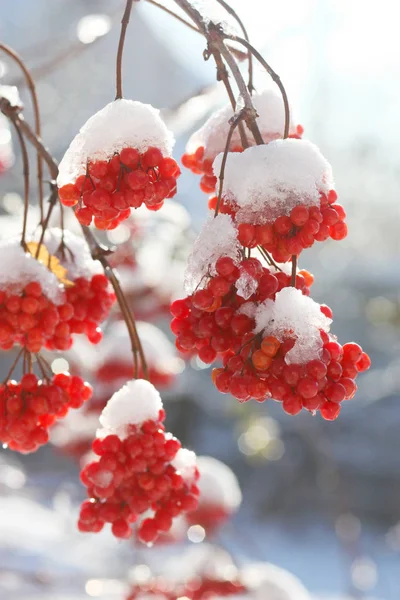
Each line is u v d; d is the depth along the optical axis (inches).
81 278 67.1
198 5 63.5
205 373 290.2
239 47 72.3
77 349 166.1
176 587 141.5
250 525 353.1
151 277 167.8
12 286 58.8
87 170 52.7
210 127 66.0
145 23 366.6
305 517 358.9
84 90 326.6
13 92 77.4
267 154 50.0
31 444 63.4
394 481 358.0
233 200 50.6
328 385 49.4
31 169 244.2
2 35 364.5
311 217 48.8
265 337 48.7
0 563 183.6
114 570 180.9
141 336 165.6
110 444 59.9
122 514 61.3
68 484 266.1
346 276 390.6
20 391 63.1
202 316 51.5
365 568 214.7
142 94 375.9
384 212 436.5
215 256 49.3
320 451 220.8
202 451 368.5
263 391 49.4
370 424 373.7
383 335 325.1
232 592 139.4
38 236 69.7
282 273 52.5
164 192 52.6
